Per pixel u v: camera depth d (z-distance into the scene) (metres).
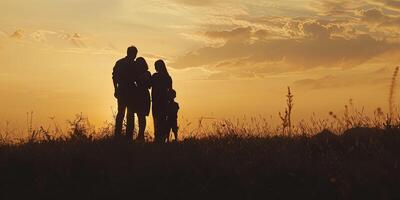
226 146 14.44
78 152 13.77
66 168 12.89
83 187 12.23
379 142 14.23
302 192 11.70
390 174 12.09
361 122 16.19
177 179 12.23
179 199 11.68
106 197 11.80
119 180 12.24
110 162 13.20
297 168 12.58
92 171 12.89
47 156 13.56
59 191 12.07
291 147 14.45
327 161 13.02
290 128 16.39
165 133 17.88
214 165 12.69
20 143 15.55
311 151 14.08
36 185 12.27
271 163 12.88
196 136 16.41
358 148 14.23
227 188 11.97
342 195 11.34
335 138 15.12
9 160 13.39
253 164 12.84
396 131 15.20
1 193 12.13
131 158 13.53
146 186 12.02
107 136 16.50
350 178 11.87
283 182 12.07
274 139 15.57
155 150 14.09
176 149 14.18
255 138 15.72
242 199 11.65
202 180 12.16
